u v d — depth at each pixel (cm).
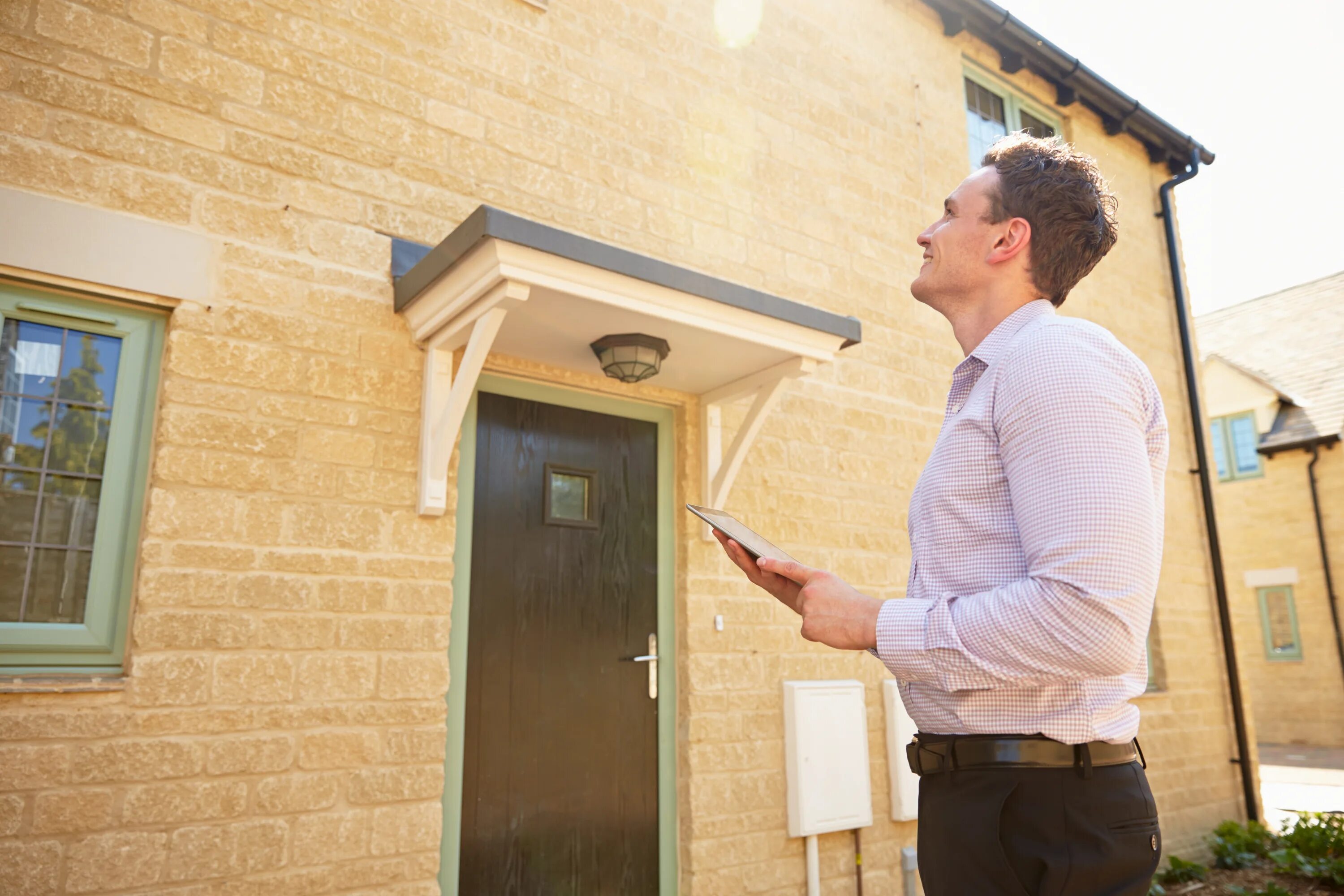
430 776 299
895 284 504
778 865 387
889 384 487
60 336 273
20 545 258
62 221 266
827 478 447
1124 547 95
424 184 341
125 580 269
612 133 399
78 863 240
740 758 387
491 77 367
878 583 455
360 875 281
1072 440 99
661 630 389
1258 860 598
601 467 387
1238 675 669
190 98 295
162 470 269
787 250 456
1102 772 107
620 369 330
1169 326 718
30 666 254
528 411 371
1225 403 1622
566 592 365
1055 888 102
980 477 112
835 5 514
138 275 275
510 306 279
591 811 354
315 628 287
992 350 125
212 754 263
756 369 369
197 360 281
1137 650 95
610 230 390
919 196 531
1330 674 1445
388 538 306
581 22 400
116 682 252
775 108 468
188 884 254
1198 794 624
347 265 316
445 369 317
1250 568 1556
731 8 459
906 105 539
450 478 323
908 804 429
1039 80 652
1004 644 98
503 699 340
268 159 307
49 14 274
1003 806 105
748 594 407
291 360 298
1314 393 1566
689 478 401
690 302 314
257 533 282
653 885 364
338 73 328
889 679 447
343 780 283
